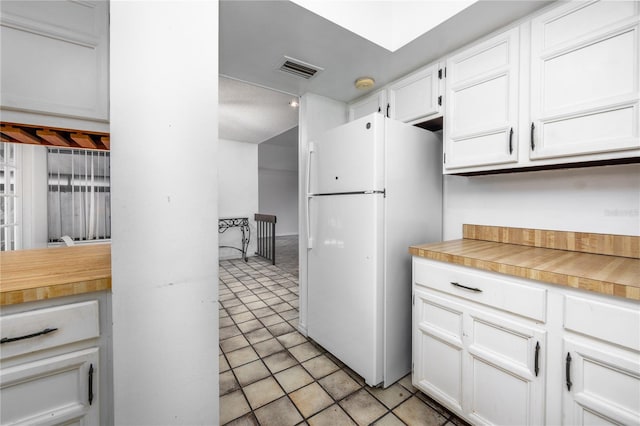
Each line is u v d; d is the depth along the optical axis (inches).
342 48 66.1
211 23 39.2
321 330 79.2
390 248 64.4
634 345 32.5
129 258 34.1
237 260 209.6
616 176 50.8
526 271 41.1
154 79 35.3
